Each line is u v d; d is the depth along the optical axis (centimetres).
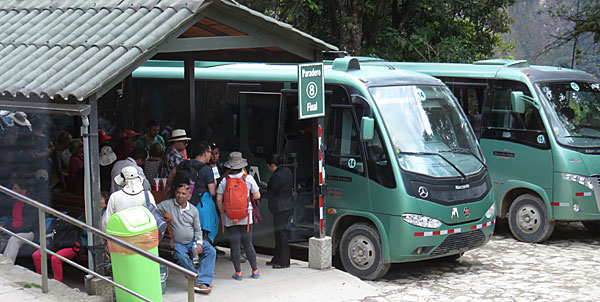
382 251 941
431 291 896
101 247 748
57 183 968
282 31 899
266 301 818
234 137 1178
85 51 786
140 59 756
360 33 2047
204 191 912
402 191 926
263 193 1094
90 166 728
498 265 1048
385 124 960
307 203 1026
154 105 1430
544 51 2178
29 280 793
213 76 1230
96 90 711
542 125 1200
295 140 1058
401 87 1016
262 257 1051
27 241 760
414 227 923
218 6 825
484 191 1009
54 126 996
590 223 1318
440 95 1050
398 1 2245
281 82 1130
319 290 866
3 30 901
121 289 706
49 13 927
